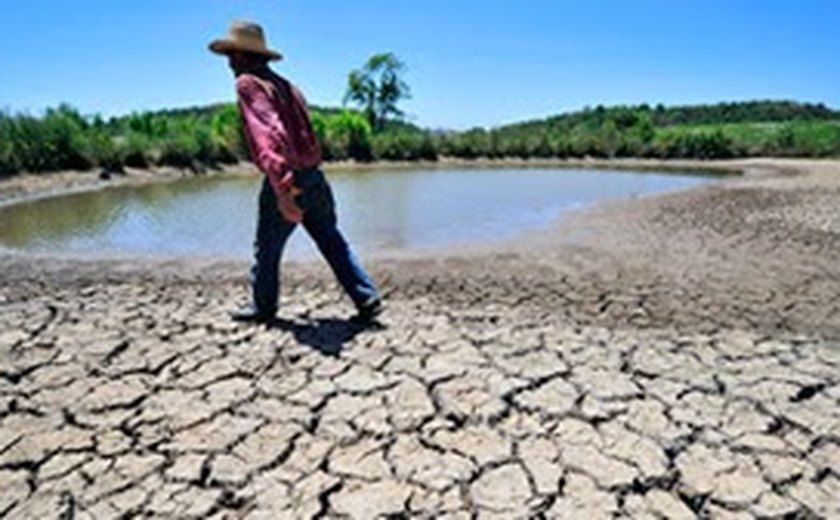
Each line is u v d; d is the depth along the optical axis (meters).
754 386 2.60
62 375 2.73
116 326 3.37
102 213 8.34
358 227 7.19
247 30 2.81
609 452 2.12
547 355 2.94
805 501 1.86
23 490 1.92
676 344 3.09
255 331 3.27
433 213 8.35
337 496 1.89
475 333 3.25
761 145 24.67
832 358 2.90
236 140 16.86
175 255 5.56
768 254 5.38
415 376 2.70
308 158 2.95
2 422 2.32
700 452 2.11
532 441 2.19
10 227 7.20
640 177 15.41
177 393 2.56
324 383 2.64
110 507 1.84
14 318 3.53
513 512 1.82
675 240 6.14
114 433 2.25
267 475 2.00
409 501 1.87
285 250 5.66
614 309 3.72
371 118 32.34
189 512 1.82
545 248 5.82
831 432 2.23
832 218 7.46
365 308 3.24
